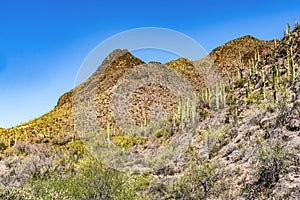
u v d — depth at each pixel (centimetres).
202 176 1361
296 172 1184
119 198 1196
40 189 1283
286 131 1447
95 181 1205
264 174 1247
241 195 1230
